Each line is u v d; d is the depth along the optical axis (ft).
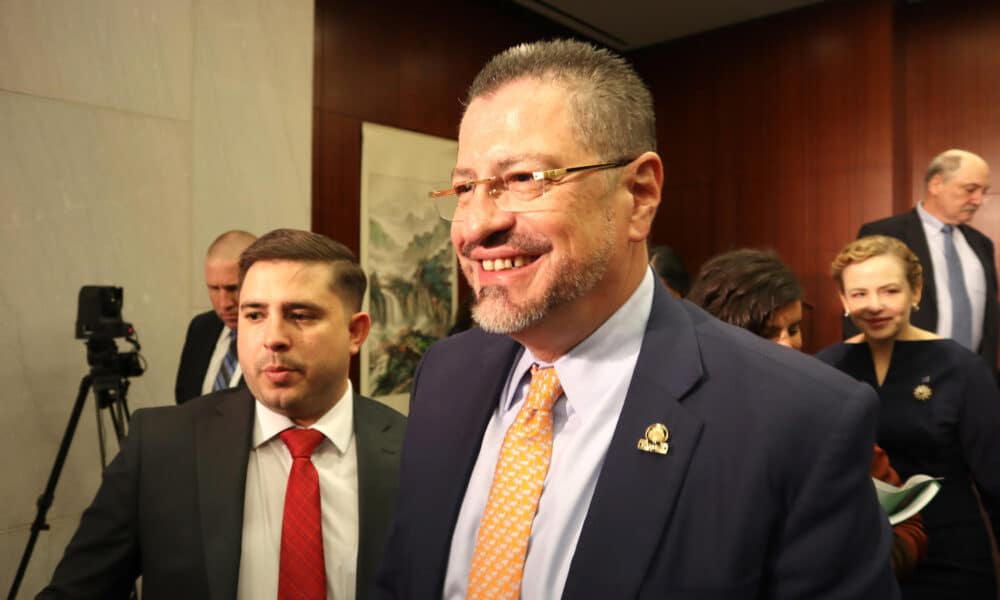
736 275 5.70
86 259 9.54
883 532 2.70
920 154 17.12
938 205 13.12
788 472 2.61
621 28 19.07
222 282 8.72
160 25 10.30
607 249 2.81
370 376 14.34
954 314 12.96
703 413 2.79
